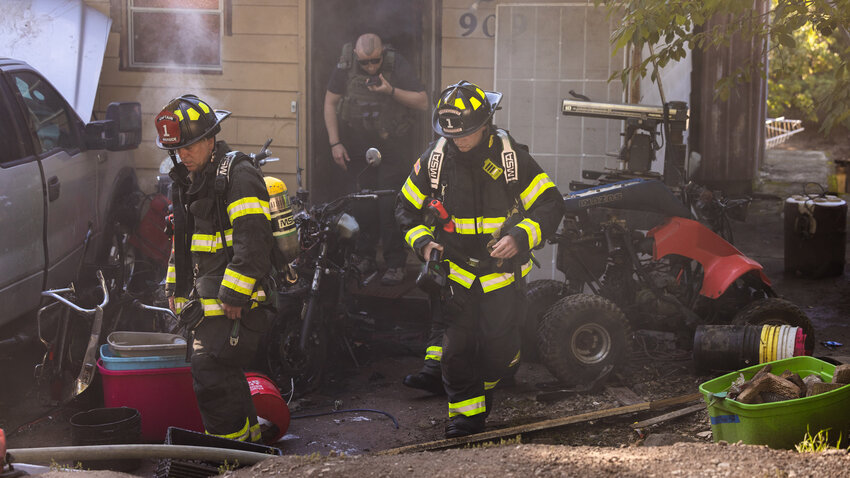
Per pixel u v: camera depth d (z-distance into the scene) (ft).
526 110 38.22
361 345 29.35
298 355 24.99
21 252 23.49
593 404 23.59
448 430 20.99
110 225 30.58
